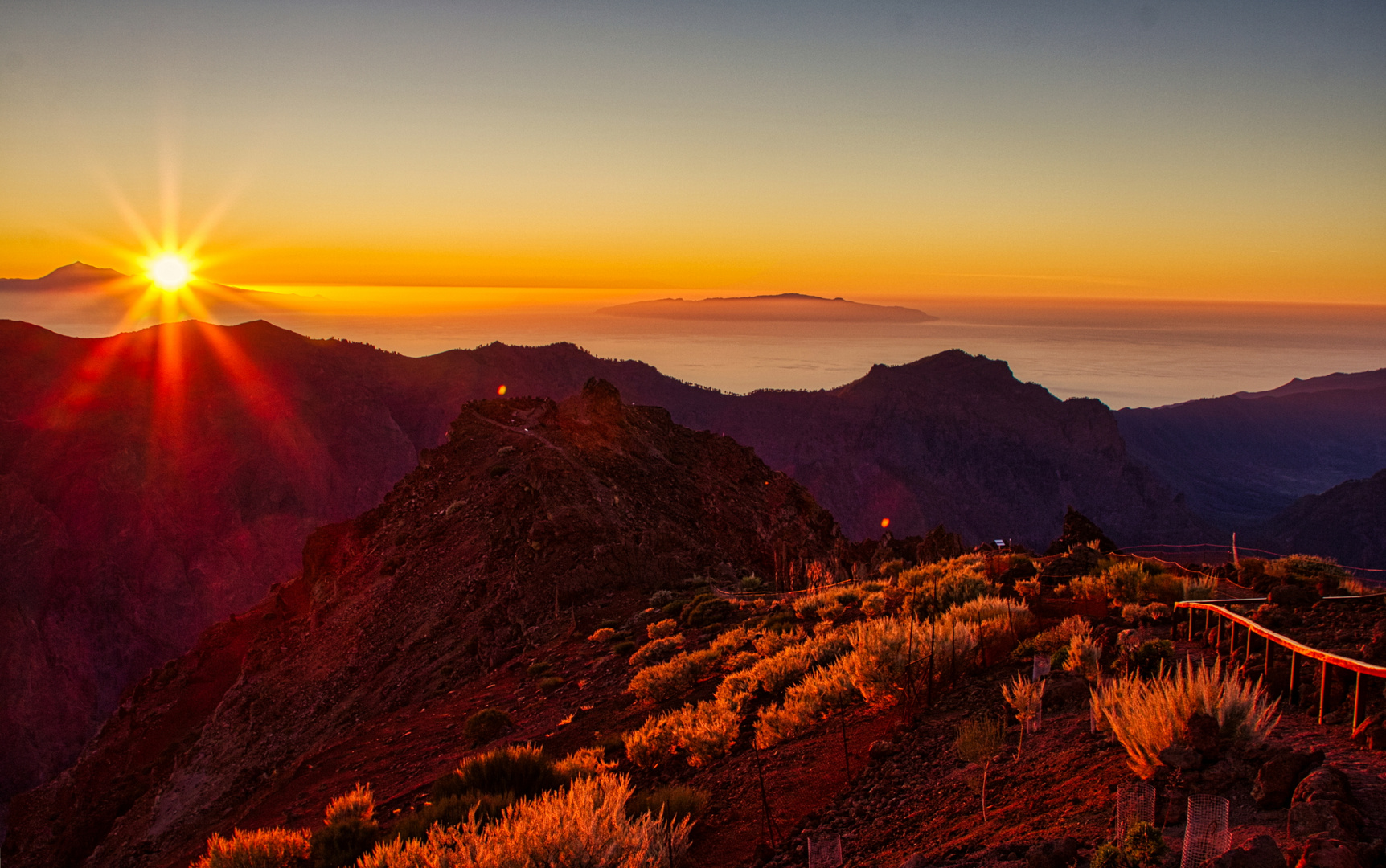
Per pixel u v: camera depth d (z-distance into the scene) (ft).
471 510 185.98
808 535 199.72
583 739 65.57
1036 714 34.37
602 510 158.20
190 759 157.79
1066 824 24.09
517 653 115.44
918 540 161.58
